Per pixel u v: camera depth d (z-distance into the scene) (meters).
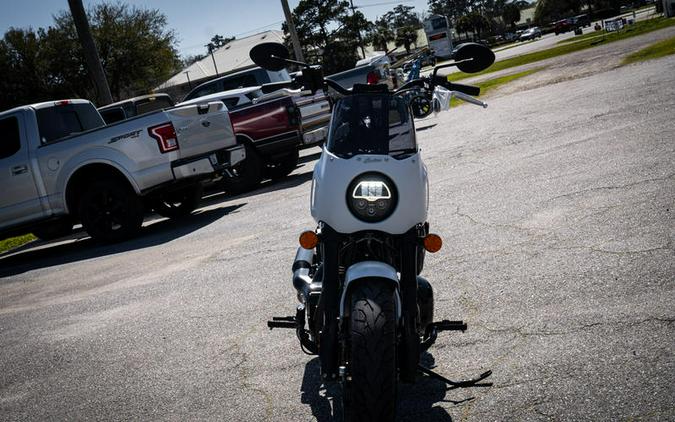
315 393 4.25
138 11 48.25
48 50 45.78
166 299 6.83
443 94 4.33
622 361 3.95
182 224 11.16
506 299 5.19
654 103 11.88
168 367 5.10
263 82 17.66
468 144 12.63
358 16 77.88
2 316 7.59
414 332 3.57
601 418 3.45
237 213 10.95
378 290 3.47
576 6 116.62
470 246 6.63
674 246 5.53
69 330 6.48
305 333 4.13
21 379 5.46
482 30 124.38
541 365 4.09
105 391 4.89
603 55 26.00
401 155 3.87
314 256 4.51
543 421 3.52
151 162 10.31
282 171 14.38
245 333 5.48
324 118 14.84
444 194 8.98
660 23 40.81
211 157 10.88
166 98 16.80
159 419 4.30
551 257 5.88
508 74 29.30
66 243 12.59
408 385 4.15
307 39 77.19
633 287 4.94
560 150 10.06
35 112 10.86
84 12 19.09
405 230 3.73
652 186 7.24
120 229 10.63
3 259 12.57
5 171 10.68
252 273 7.13
